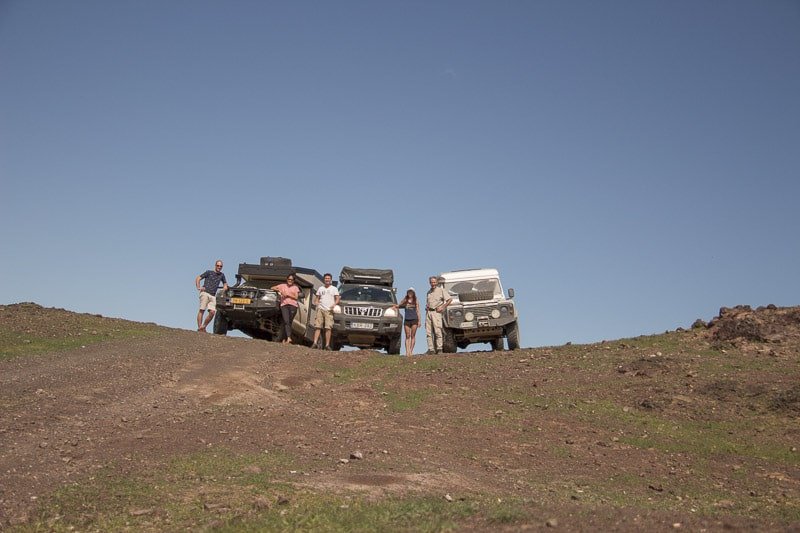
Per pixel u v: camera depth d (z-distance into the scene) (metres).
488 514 6.70
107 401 12.07
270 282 23.80
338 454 9.99
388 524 6.47
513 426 12.41
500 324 20.41
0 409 10.89
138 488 7.82
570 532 6.12
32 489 7.58
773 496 9.48
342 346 21.89
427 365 17.02
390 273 23.00
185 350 17.38
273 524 6.62
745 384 14.52
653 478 10.14
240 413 12.07
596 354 17.52
